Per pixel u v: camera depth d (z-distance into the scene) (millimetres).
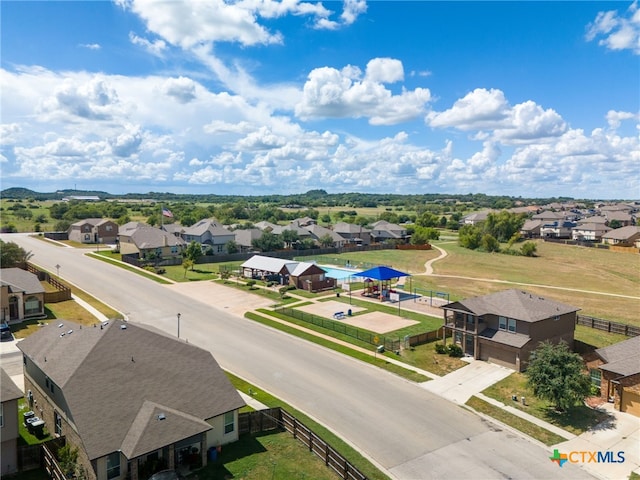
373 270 64562
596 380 36312
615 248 123875
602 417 31266
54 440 24844
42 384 28953
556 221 163750
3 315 48406
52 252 94375
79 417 23219
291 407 32156
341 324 51906
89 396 24469
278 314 56281
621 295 70188
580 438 28547
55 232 119625
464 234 133250
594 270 93562
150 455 23391
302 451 26750
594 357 41531
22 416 30438
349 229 129000
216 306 60031
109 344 27938
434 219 189625
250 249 105188
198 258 91375
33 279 53875
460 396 34344
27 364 31859
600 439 28422
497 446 27500
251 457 25922
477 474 24703
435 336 47688
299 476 24125
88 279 71375
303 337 47812
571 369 31125
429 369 39625
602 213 196625
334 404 32781
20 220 155250
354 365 40406
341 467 24234
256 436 28453
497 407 32594
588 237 144375
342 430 29141
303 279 71562
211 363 29922
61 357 28062
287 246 113250
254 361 40938
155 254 87188
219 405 27000
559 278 84562
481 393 34875
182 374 28031
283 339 47312
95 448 22047
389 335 48438
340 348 44562
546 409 32344
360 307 60844
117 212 165375
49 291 62281
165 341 30047
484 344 41531
